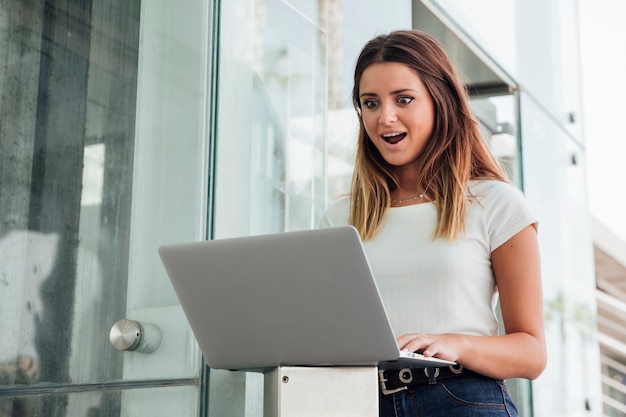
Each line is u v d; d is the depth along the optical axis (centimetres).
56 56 170
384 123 152
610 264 656
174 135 196
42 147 165
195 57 204
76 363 168
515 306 143
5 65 159
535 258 146
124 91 185
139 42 190
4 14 159
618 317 668
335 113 258
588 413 418
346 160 262
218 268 112
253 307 113
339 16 265
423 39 158
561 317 401
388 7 297
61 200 168
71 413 165
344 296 106
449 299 144
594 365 430
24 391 156
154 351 185
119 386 176
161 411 184
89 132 176
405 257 149
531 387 361
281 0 237
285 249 107
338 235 103
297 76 242
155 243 189
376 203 159
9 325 155
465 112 159
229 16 215
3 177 157
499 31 389
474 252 147
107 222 178
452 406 134
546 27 443
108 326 176
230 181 211
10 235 157
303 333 111
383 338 106
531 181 395
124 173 183
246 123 218
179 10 201
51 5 169
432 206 154
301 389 110
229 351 119
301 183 240
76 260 170
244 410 205
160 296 189
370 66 156
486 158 160
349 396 109
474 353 130
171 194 194
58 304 165
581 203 448
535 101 414
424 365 120
